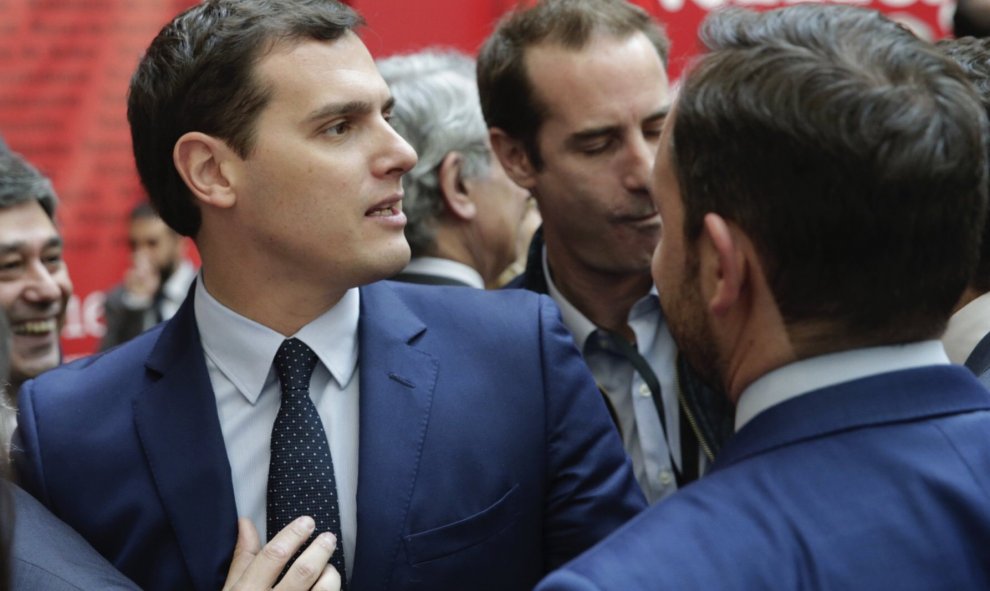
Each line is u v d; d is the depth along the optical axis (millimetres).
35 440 1521
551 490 1554
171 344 1552
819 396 1082
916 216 1046
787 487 1045
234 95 1455
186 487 1471
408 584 1446
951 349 1580
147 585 1465
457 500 1484
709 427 1929
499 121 2084
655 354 2025
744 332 1119
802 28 1086
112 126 5445
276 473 1466
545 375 1577
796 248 1058
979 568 1021
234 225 1489
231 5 1486
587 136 1957
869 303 1066
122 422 1519
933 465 1047
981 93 1549
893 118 1032
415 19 4688
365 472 1470
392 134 1484
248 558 1421
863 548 1010
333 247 1459
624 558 1012
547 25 2000
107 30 5426
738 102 1068
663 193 1171
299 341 1516
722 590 992
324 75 1453
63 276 2246
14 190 2152
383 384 1519
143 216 5039
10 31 5363
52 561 1389
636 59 1961
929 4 4715
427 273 2135
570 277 2068
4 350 1375
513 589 1504
